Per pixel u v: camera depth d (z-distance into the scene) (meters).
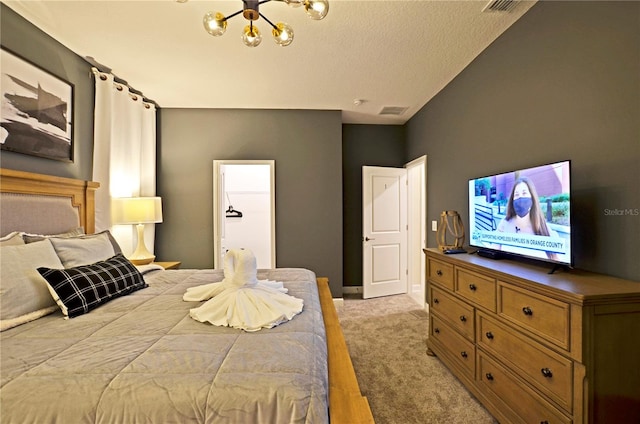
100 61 2.64
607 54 1.45
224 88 3.21
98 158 2.73
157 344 1.09
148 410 0.81
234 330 1.22
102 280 1.59
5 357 1.00
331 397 0.98
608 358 1.17
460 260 2.02
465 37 2.28
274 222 3.87
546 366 1.33
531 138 1.95
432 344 2.46
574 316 1.18
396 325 3.19
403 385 2.07
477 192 2.26
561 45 1.71
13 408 0.81
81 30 2.18
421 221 4.57
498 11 1.97
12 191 1.82
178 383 0.87
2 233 1.75
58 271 1.44
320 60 2.62
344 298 4.26
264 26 2.14
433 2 1.89
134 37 2.27
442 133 3.24
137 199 3.01
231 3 1.90
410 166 4.26
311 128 3.90
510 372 1.56
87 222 2.49
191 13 2.00
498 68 2.28
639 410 1.18
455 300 2.11
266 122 3.87
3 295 1.28
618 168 1.41
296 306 1.45
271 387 0.86
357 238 4.52
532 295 1.40
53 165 2.29
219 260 3.83
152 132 3.62
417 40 2.32
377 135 4.55
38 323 1.30
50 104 2.24
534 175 1.69
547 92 1.82
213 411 0.82
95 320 1.33
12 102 1.93
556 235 1.54
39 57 2.16
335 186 3.91
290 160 3.89
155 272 2.36
